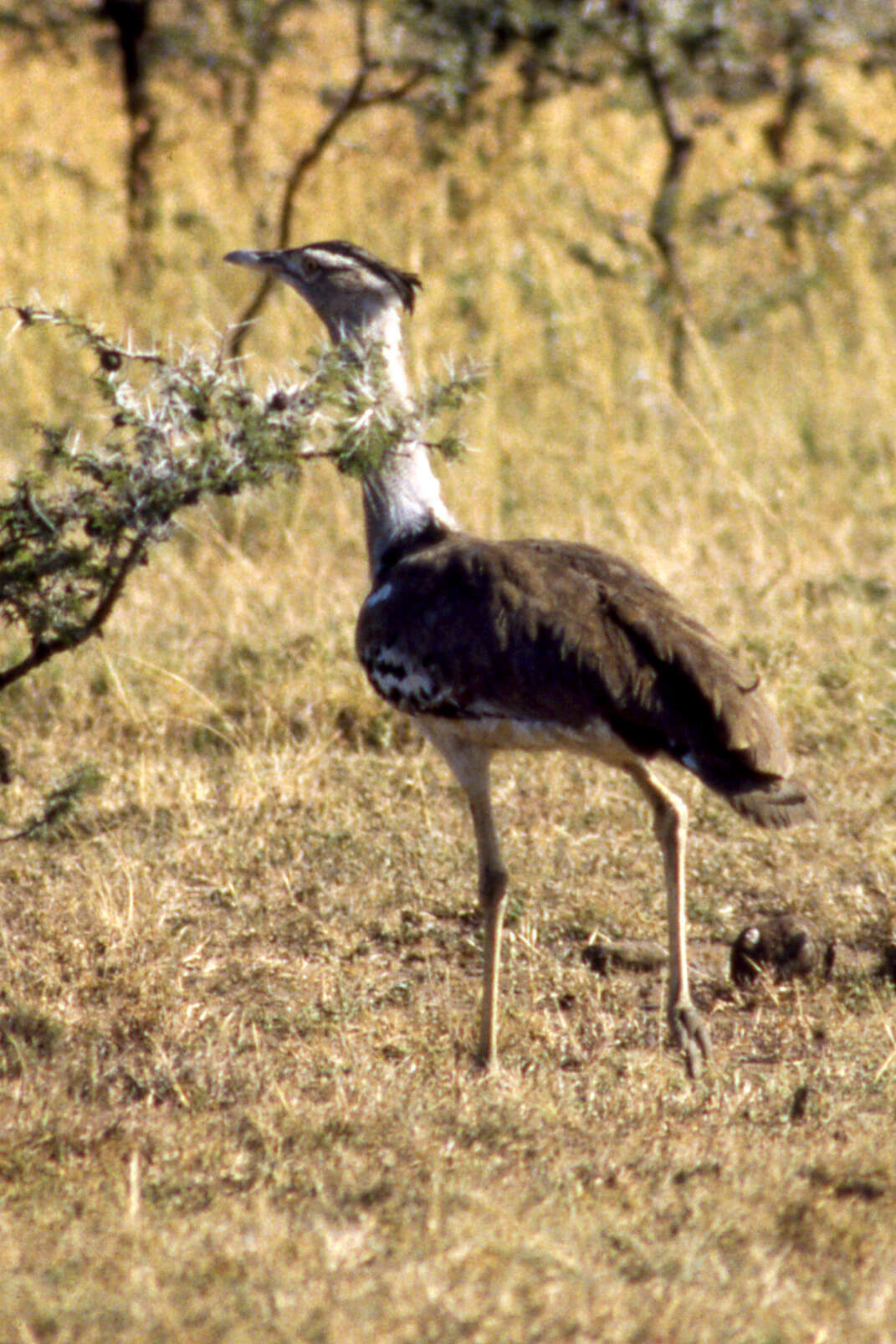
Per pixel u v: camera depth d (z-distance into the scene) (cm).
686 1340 504
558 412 1806
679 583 1423
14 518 817
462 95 1897
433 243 2031
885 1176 639
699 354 1830
